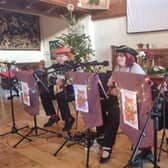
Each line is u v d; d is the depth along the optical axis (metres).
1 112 4.23
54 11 5.88
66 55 3.07
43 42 7.37
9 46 6.54
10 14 6.52
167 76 1.78
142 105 1.62
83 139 2.62
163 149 2.34
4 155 2.44
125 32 5.72
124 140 2.68
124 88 1.75
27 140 2.82
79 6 5.63
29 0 5.03
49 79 3.19
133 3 5.46
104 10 5.99
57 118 3.31
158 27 5.18
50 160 2.29
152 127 1.63
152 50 4.92
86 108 2.06
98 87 2.03
